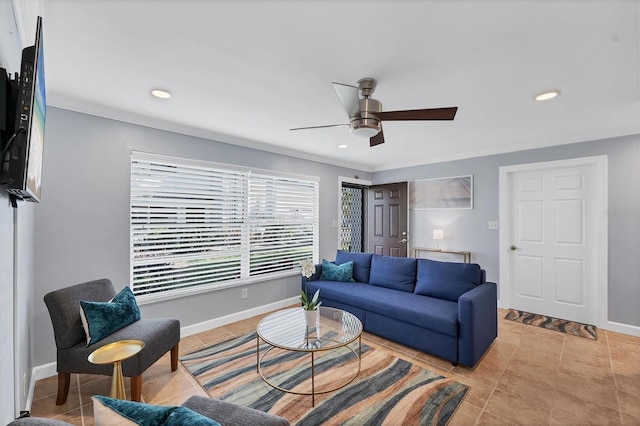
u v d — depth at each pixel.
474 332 2.47
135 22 1.49
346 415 1.90
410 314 2.78
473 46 1.68
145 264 2.94
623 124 3.08
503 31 1.54
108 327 2.08
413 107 2.57
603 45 1.66
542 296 3.86
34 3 1.30
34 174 1.20
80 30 1.55
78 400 2.07
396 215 5.24
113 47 1.72
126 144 2.82
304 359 2.66
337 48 1.71
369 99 2.13
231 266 3.64
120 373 1.57
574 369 2.48
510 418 1.88
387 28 1.53
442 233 4.51
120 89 2.27
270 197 4.10
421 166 5.00
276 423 1.22
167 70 1.99
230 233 3.63
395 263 3.63
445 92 2.29
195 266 3.31
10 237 1.26
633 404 2.02
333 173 5.04
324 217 4.87
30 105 0.99
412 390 2.18
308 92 2.32
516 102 2.49
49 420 0.86
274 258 4.13
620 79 2.07
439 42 1.64
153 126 2.97
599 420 1.87
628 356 2.71
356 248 5.84
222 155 3.54
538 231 3.89
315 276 4.00
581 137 3.44
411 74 2.01
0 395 1.05
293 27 1.53
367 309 3.17
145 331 2.15
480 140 3.72
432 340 2.66
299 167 4.48
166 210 3.09
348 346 2.93
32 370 2.23
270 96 2.39
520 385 2.25
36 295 2.34
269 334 2.35
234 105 2.59
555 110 2.66
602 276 3.37
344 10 1.39
